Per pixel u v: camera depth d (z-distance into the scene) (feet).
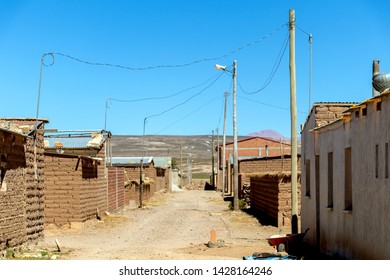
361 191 42.83
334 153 51.93
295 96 67.62
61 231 85.97
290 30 67.77
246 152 263.70
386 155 37.24
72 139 120.88
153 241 75.87
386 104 36.99
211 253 59.67
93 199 99.66
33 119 68.44
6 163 55.57
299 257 54.08
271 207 99.81
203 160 625.82
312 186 62.80
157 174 234.58
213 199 188.65
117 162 207.00
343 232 48.42
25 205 61.05
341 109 60.18
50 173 89.35
